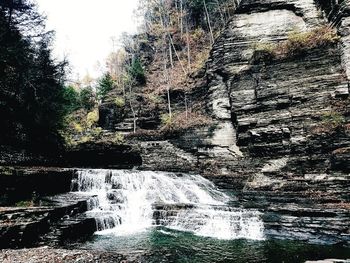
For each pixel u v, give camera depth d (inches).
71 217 619.2
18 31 900.0
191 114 1395.2
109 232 619.2
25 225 490.9
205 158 1101.1
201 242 553.0
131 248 508.4
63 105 1122.0
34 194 665.6
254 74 1072.8
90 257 417.7
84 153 1254.3
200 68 1539.1
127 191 805.9
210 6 1959.9
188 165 1107.3
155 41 2111.2
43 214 552.4
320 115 893.8
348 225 566.3
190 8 2066.9
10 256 406.3
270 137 957.8
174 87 1563.7
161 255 470.6
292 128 914.7
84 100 2071.9
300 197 752.3
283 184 823.7
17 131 954.1
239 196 821.2
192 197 825.5
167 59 1918.1
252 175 924.6
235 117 1095.0
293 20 1203.2
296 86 975.6
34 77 933.8
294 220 601.0
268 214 631.8
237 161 1007.0
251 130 1003.3
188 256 470.9
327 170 773.9
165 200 800.3
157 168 1146.0
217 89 1222.9
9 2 871.1
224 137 1106.1
